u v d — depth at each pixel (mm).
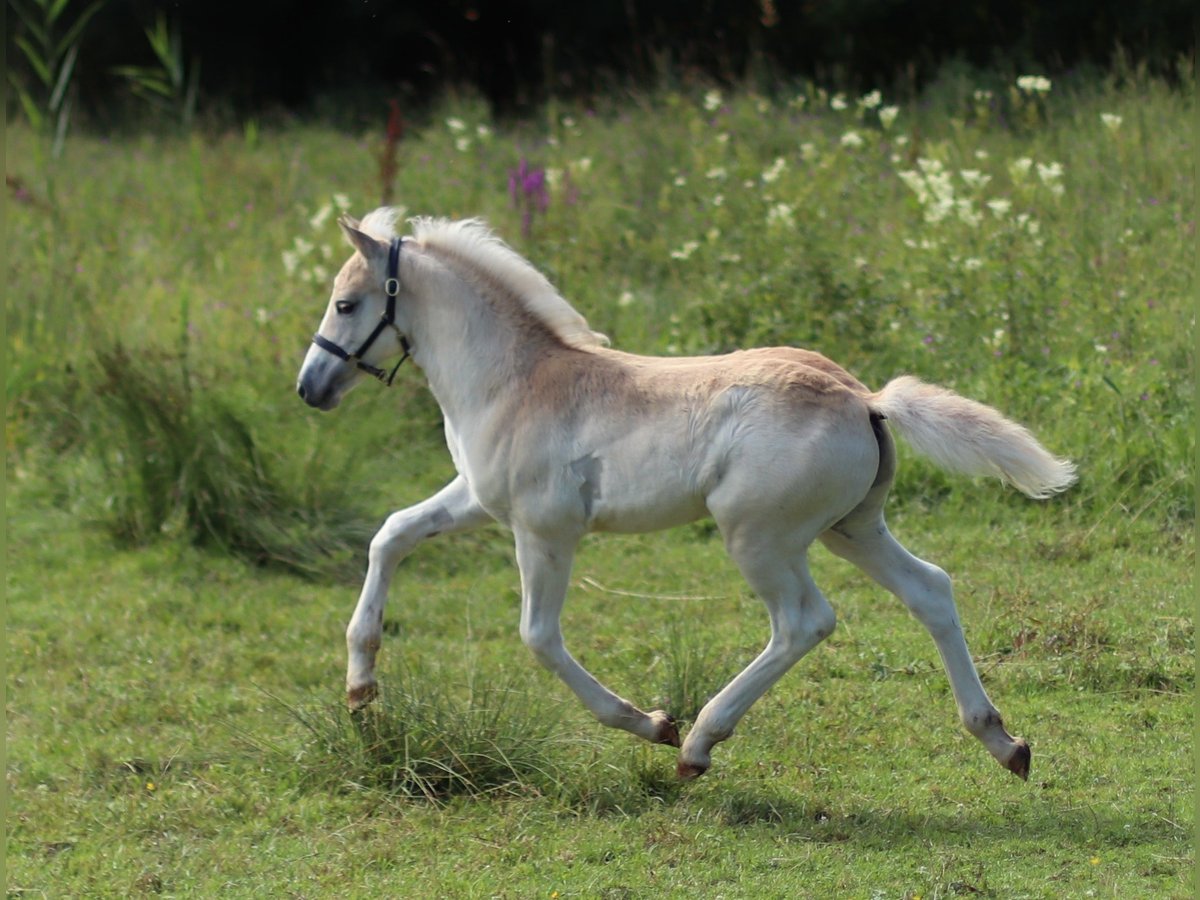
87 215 25031
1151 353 16047
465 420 10031
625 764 9773
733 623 12812
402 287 10203
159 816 9531
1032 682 11164
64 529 16156
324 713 10492
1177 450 14555
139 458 15617
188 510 15359
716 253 19359
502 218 22188
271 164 29453
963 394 15789
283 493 15461
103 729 11148
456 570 14836
